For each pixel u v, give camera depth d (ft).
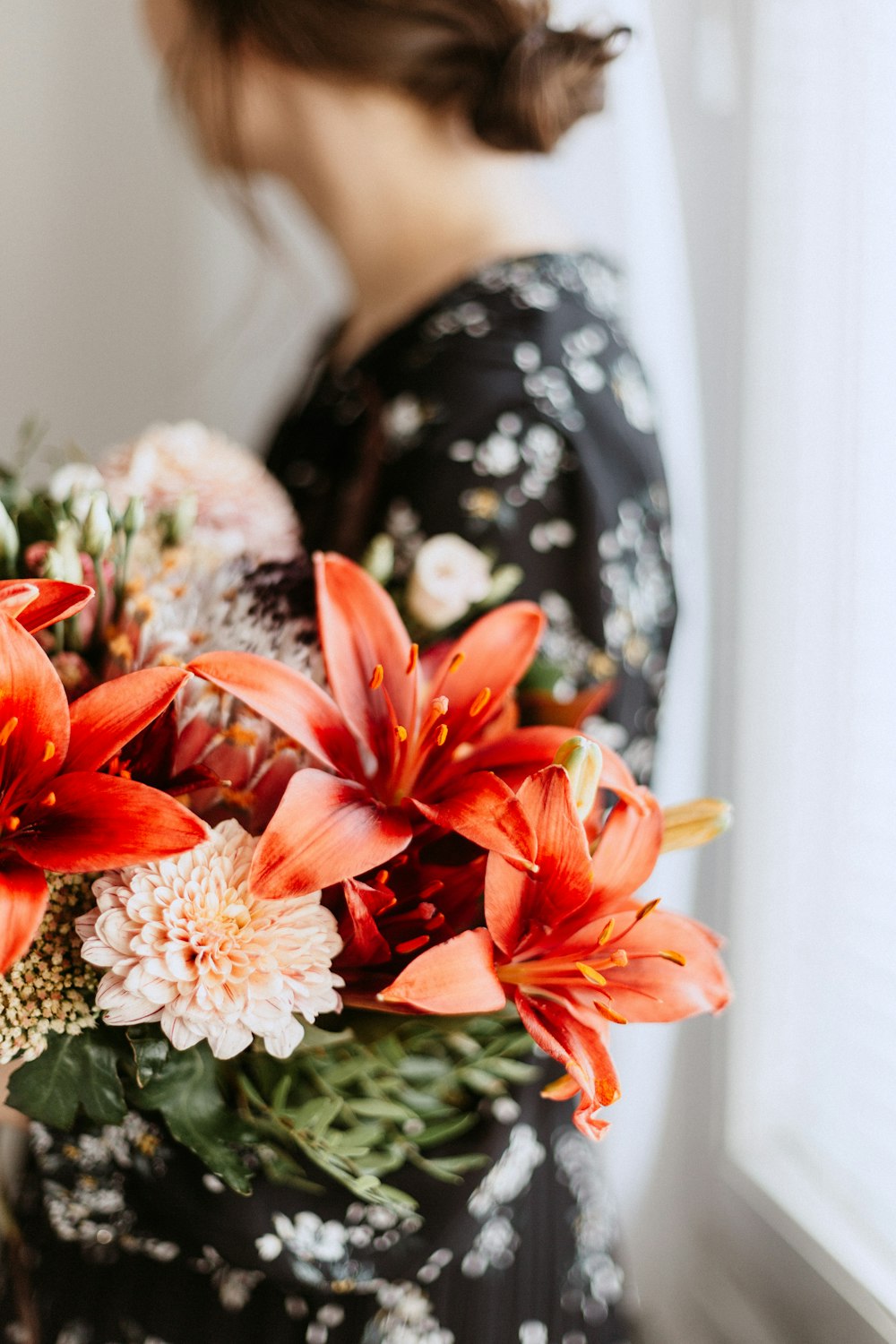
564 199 4.38
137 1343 3.43
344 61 3.79
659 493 3.79
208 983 2.50
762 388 4.34
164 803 2.42
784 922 4.46
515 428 3.54
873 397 3.96
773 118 4.23
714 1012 2.63
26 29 5.50
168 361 5.99
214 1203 3.01
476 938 2.51
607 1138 4.58
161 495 3.21
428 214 3.99
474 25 3.70
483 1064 3.12
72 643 2.79
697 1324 4.84
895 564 3.92
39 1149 2.98
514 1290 3.61
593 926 2.62
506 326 3.66
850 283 4.02
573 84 3.80
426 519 3.52
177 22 4.02
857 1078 4.19
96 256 5.77
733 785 4.60
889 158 3.85
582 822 2.55
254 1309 3.41
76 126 5.64
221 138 4.12
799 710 4.35
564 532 3.54
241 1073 2.79
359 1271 3.20
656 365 4.20
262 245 4.97
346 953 2.61
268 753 2.68
